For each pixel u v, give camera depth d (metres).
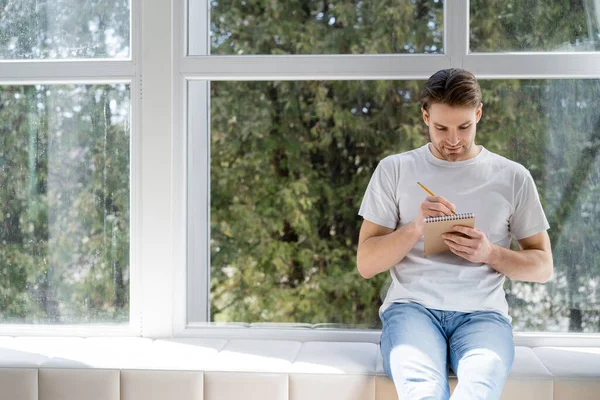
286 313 2.29
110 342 2.20
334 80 2.24
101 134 2.31
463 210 1.90
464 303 1.85
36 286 2.36
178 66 2.25
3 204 2.36
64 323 2.36
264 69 2.23
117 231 2.32
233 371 1.87
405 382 1.61
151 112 2.26
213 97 2.27
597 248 2.21
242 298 2.29
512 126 2.21
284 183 2.27
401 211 1.95
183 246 2.28
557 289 2.23
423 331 1.74
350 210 2.25
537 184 2.22
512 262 1.83
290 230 2.27
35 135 2.34
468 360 1.64
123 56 2.29
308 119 2.25
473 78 1.84
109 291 2.34
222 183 2.28
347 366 1.89
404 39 2.22
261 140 2.27
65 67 2.28
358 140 2.24
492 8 2.21
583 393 1.79
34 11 2.31
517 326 2.24
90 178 2.33
